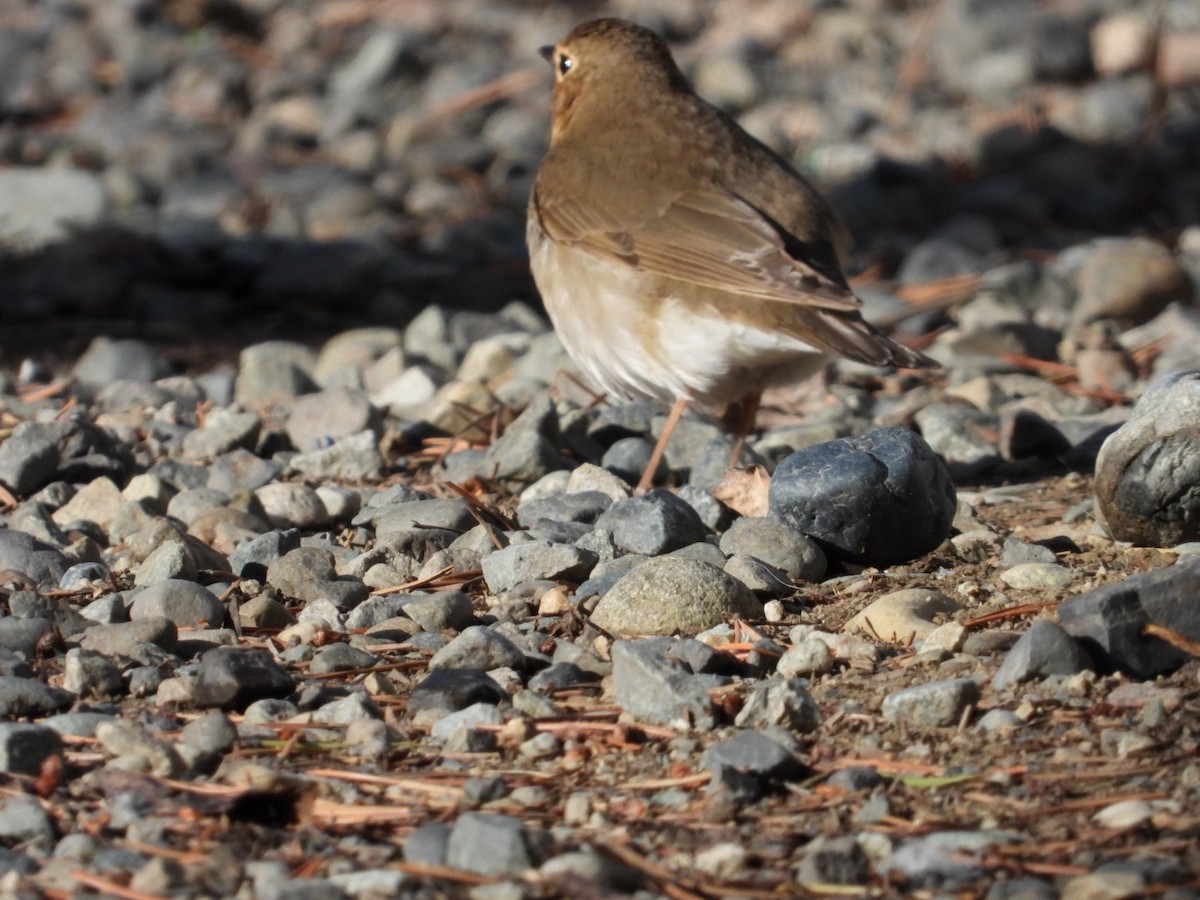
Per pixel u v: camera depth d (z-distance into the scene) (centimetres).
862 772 695
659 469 1208
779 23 3077
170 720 786
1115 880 596
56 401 1451
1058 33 2769
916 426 1294
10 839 674
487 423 1314
